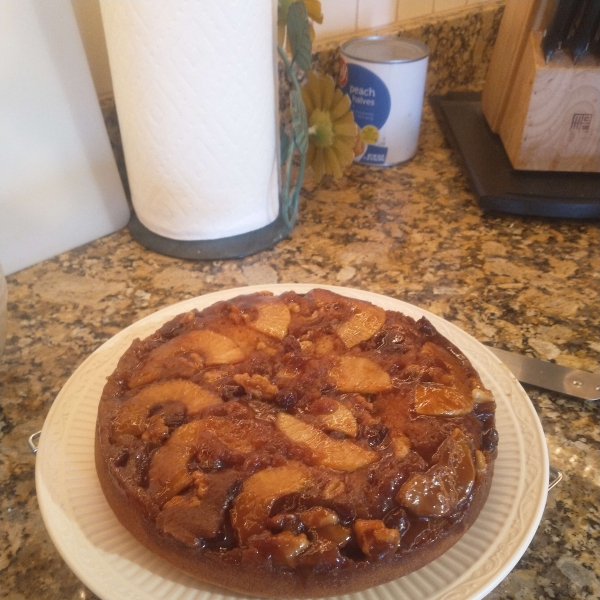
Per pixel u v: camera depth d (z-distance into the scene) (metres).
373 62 0.63
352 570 0.27
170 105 0.46
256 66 0.47
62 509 0.31
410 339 0.38
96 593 0.28
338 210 0.63
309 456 0.30
